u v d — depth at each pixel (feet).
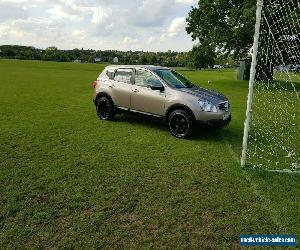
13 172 19.25
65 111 39.01
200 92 27.99
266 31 29.32
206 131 30.60
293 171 20.72
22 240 12.87
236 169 20.81
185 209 15.57
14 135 27.30
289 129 33.71
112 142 26.08
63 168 20.12
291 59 39.40
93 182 18.26
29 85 68.64
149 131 29.89
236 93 66.44
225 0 86.53
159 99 28.27
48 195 16.56
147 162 21.72
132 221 14.42
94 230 13.65
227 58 96.99
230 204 16.20
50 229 13.64
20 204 15.55
